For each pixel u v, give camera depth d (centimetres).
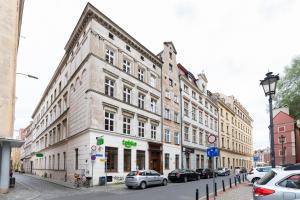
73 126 3131
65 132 3581
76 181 2617
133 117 3175
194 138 4788
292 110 4150
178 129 4191
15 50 2289
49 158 4494
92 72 2694
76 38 3278
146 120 3412
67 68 3731
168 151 3822
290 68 4200
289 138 5481
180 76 4384
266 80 1301
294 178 742
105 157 2681
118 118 2934
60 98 3994
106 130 2741
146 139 3344
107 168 2706
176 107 4209
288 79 4178
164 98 3897
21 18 2791
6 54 2125
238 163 7194
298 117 4116
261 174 2489
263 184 765
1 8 2139
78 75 3064
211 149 1362
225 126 6462
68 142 3309
